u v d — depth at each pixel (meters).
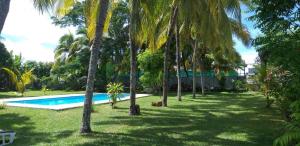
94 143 8.90
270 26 8.21
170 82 37.84
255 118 13.87
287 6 7.74
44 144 8.77
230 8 13.95
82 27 37.31
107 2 10.27
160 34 19.38
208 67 36.44
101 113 15.06
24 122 12.41
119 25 35.12
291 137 5.84
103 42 35.31
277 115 14.80
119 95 18.39
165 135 10.05
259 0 8.20
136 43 14.41
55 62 37.97
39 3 9.72
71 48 36.34
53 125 11.74
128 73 35.69
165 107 18.05
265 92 16.84
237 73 39.00
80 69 36.00
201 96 27.48
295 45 7.59
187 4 13.89
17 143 8.94
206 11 14.55
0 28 8.51
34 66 39.88
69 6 12.83
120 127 11.38
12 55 34.03
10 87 34.03
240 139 9.54
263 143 9.05
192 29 22.64
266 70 16.16
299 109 6.07
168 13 18.92
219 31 16.53
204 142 9.10
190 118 13.78
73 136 9.82
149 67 29.67
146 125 11.87
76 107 17.12
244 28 25.61
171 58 34.81
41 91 34.09
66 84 37.06
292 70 7.52
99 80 35.22
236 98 25.02
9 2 8.73
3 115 14.20
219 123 12.47
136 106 14.80
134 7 11.91
